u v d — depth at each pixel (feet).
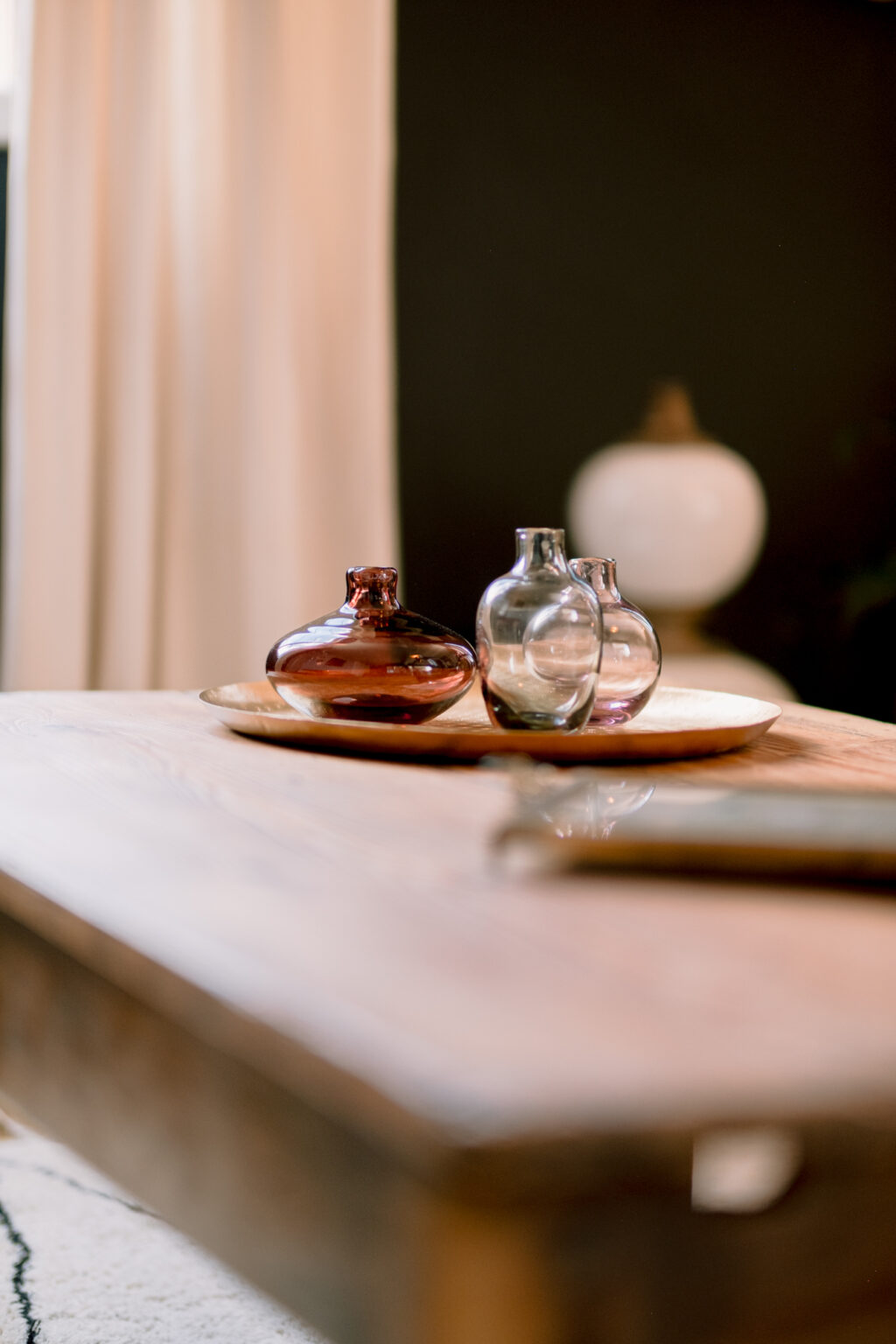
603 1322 2.38
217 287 7.23
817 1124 2.33
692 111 9.00
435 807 3.87
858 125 9.56
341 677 4.45
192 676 7.34
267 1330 4.47
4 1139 5.30
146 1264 4.70
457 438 8.45
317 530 7.61
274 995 2.83
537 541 4.36
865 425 9.77
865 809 3.67
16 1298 4.53
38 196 6.75
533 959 3.10
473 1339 2.34
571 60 8.61
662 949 3.20
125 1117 3.34
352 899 3.39
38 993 3.53
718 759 4.33
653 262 8.96
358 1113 2.45
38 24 6.70
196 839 3.64
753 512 9.42
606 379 8.87
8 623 6.82
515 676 4.32
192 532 7.29
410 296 8.25
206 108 7.18
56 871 3.48
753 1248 2.44
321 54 7.47
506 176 8.46
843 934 3.28
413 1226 2.43
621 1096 2.32
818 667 9.74
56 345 6.81
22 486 6.77
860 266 9.66
